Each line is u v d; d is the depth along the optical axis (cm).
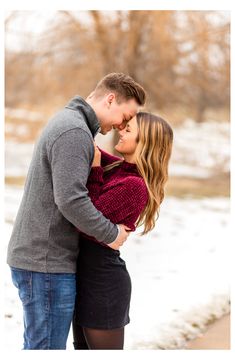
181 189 1073
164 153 255
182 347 345
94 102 250
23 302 238
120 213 237
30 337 239
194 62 1051
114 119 247
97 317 242
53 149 224
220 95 1159
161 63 1012
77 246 241
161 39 962
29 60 1023
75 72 1021
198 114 1216
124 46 972
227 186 1150
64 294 235
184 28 986
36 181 233
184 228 705
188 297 429
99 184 241
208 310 409
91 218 221
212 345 347
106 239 229
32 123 1128
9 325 351
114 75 250
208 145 1337
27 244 234
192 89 1123
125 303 247
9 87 1068
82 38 971
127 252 567
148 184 252
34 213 233
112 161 271
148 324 371
